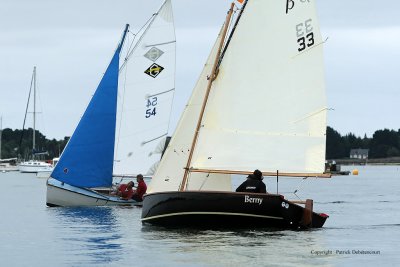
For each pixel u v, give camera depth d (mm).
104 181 143625
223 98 92750
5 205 152000
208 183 95438
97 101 144125
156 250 80188
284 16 93250
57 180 139875
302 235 90500
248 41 92938
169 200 91938
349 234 97250
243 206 89438
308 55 93312
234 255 77062
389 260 76688
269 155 92812
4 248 85438
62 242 89688
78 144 141750
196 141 92938
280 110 93188
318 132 93062
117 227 103312
